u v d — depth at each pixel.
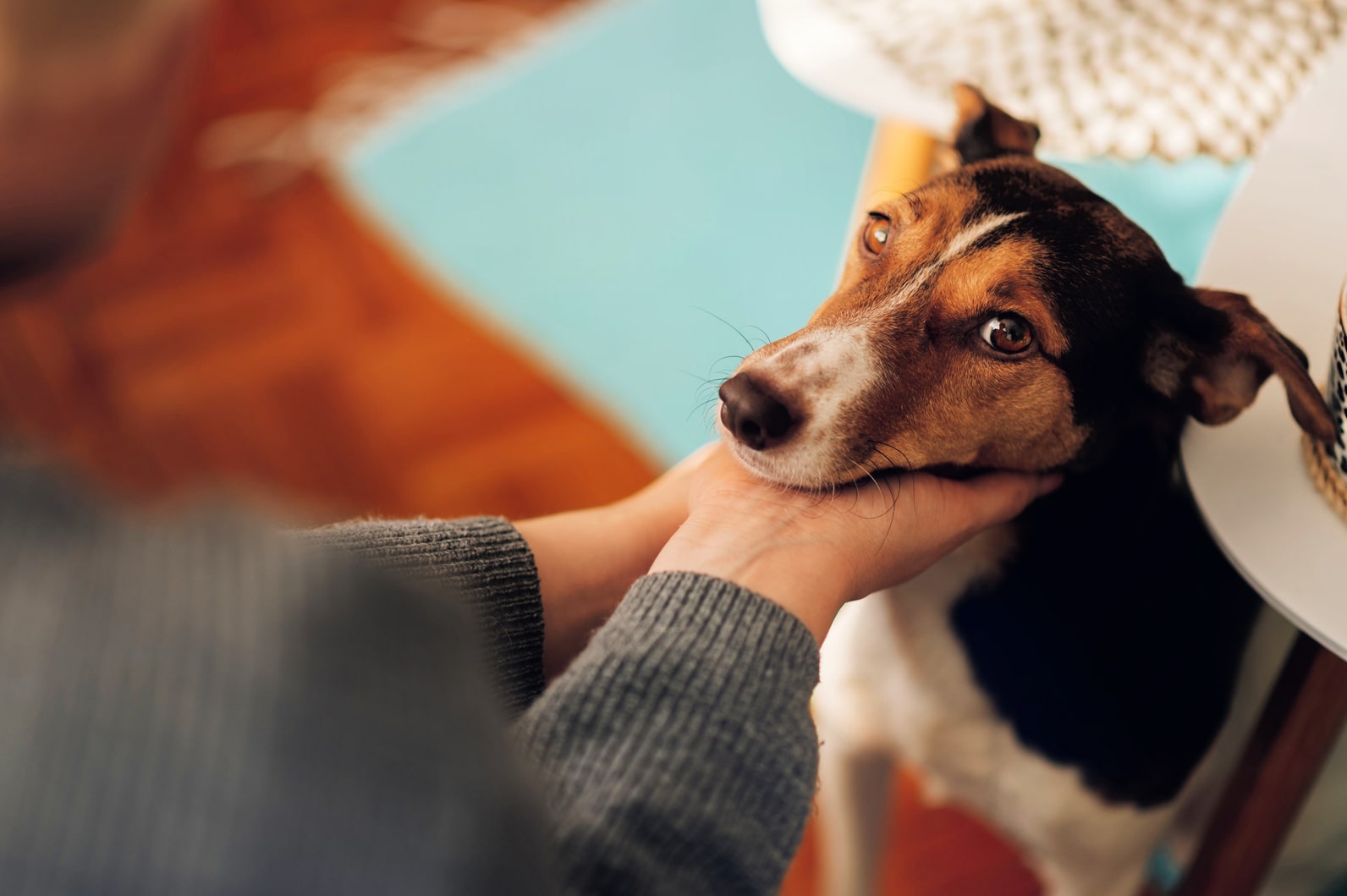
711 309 2.24
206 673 0.34
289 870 0.33
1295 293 0.99
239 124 2.69
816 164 2.46
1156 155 1.21
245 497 0.41
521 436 2.12
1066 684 1.08
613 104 2.64
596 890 0.52
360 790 0.34
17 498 0.36
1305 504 0.89
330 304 2.34
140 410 2.20
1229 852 1.07
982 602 1.10
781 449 0.92
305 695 0.34
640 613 0.67
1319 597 0.83
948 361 0.98
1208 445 0.95
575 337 2.24
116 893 0.33
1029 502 1.03
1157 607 1.08
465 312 2.31
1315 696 0.95
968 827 1.70
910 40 1.31
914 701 1.17
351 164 2.59
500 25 2.85
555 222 2.43
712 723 0.59
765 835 0.58
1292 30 1.20
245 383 2.23
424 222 2.47
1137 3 1.25
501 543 0.87
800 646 0.68
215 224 2.50
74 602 0.34
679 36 2.75
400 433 2.14
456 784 0.36
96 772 0.33
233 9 2.94
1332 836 1.28
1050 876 1.29
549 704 0.61
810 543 0.80
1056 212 0.99
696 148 2.52
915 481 0.93
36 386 2.24
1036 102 1.25
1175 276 0.99
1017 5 1.29
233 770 0.33
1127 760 1.09
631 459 2.07
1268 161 1.03
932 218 1.02
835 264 2.27
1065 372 0.98
